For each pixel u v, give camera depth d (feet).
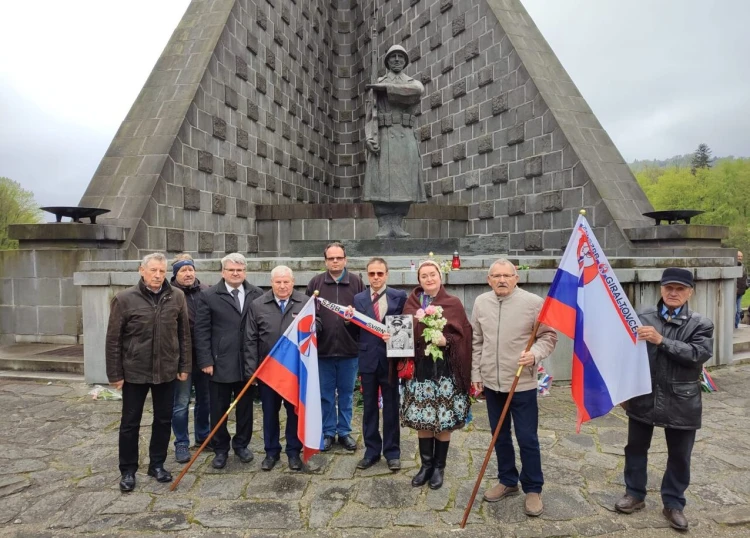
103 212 32.91
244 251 50.19
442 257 28.55
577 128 40.98
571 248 13.25
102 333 25.04
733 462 15.94
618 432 18.51
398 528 12.23
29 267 32.19
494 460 16.19
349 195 75.10
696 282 28.19
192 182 41.37
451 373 13.78
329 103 72.33
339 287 17.60
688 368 11.89
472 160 50.55
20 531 12.25
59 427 19.40
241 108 49.16
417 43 58.23
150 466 14.99
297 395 15.12
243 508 13.24
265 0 53.78
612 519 12.52
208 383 17.01
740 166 165.07
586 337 12.98
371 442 15.67
